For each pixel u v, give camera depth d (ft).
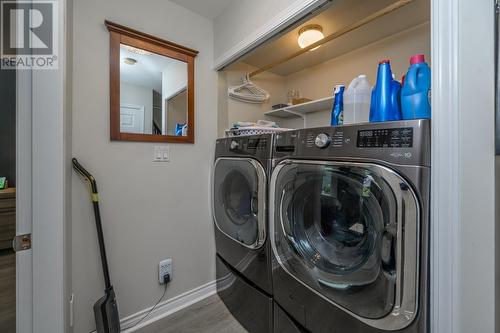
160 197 5.24
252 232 4.50
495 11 1.99
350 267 2.94
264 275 4.25
